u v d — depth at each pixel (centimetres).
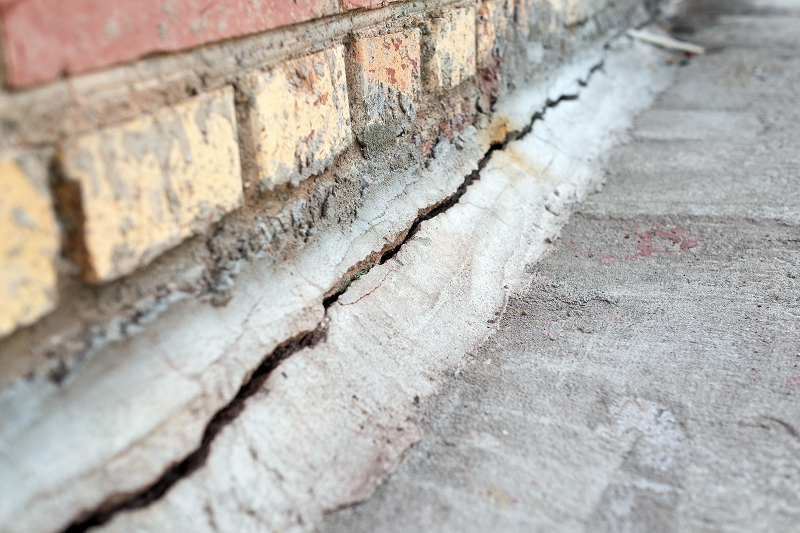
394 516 43
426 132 72
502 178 80
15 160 34
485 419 51
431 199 69
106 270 39
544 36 101
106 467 38
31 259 36
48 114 36
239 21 46
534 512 43
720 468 46
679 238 75
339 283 56
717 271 68
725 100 120
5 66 34
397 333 56
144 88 40
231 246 48
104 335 40
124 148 39
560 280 69
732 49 156
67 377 38
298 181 53
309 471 45
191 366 43
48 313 38
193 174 43
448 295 62
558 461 47
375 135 62
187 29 42
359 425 49
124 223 39
